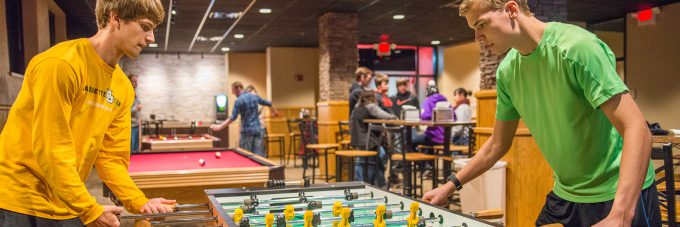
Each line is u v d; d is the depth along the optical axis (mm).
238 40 12156
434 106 7137
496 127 2092
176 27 10273
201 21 9648
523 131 4477
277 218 1668
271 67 12992
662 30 8523
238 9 8570
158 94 14484
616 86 1508
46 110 1641
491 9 1659
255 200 2062
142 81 14375
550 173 4559
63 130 1677
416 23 10188
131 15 1739
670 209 2752
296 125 12570
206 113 14758
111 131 2123
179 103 14594
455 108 7562
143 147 6945
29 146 1731
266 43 12656
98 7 1789
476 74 12773
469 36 12086
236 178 3131
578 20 10000
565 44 1649
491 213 1886
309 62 13227
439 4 8352
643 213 1797
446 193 2064
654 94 8727
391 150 5770
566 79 1676
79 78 1740
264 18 9430
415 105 7855
